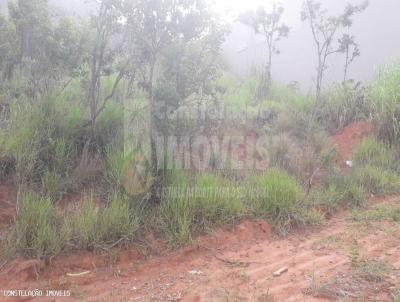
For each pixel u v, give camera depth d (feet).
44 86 23.03
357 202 22.43
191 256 16.62
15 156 18.21
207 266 15.98
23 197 16.78
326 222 20.48
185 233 17.07
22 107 20.72
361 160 27.30
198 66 20.62
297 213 19.92
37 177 18.60
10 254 14.85
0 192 17.69
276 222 19.34
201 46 20.58
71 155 20.02
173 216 17.85
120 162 19.24
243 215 19.10
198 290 14.33
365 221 20.45
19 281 14.15
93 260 15.56
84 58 22.57
